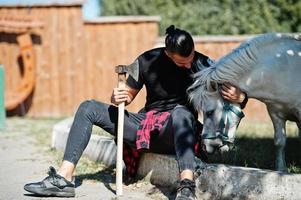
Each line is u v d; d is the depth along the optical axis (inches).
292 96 291.3
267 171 261.9
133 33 783.1
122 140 283.0
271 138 462.9
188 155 254.5
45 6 790.5
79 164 367.6
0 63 796.6
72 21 791.7
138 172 319.9
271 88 285.4
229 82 269.7
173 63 284.8
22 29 771.4
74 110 798.5
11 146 479.8
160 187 295.1
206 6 888.9
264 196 258.1
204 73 270.4
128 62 786.8
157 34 780.6
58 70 797.2
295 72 289.1
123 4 947.3
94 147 379.6
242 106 270.8
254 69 277.9
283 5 842.8
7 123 697.6
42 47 797.2
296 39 296.7
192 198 248.5
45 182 272.5
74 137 279.7
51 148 451.2
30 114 800.9
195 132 277.6
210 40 754.2
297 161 354.6
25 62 775.7
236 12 871.7
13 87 800.3
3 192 291.9
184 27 884.6
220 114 264.5
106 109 287.6
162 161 296.7
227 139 263.7
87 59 794.2
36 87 797.9
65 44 795.4
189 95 274.7
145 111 300.2
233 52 276.2
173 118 267.7
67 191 275.1
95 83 794.8
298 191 253.9
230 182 264.5
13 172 353.7
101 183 315.3
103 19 784.3
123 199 275.7
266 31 851.4
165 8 908.6
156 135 287.7
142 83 292.0
